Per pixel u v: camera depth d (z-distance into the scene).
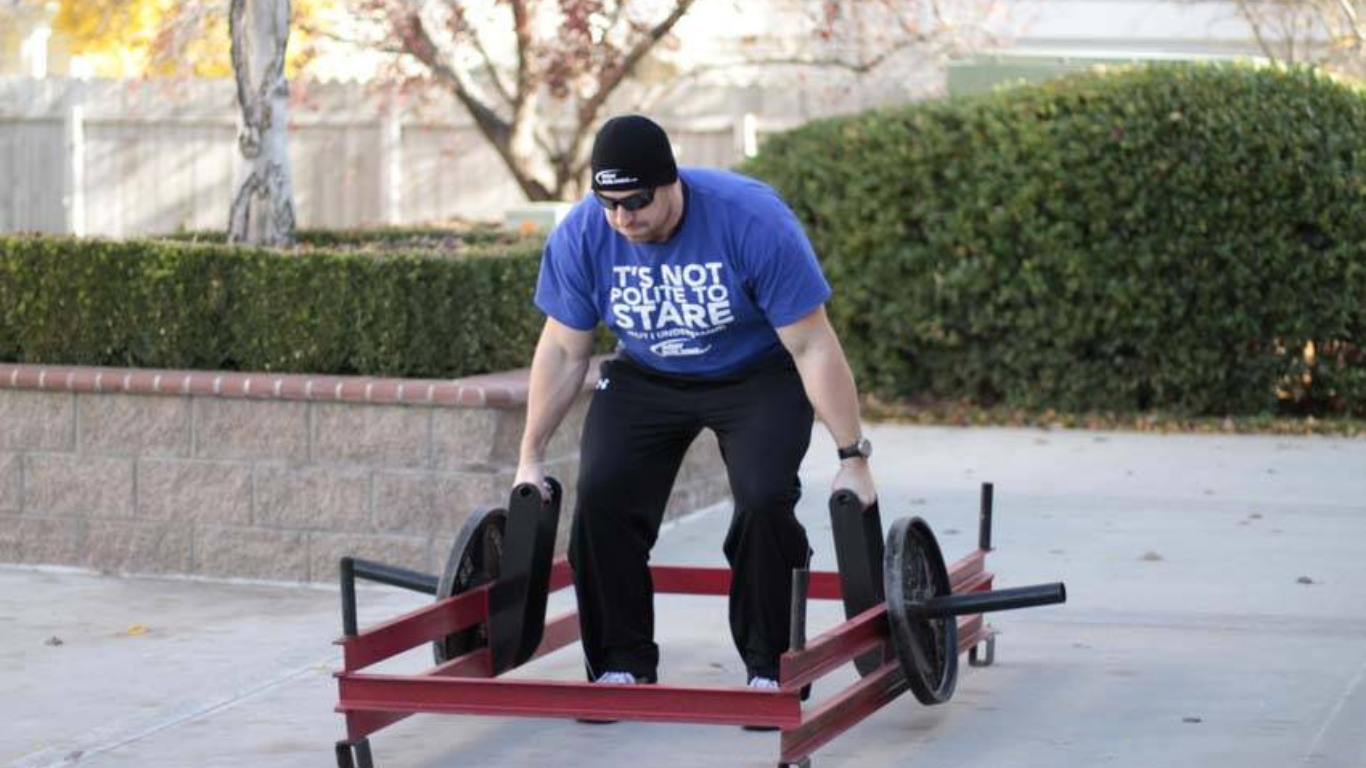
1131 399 13.62
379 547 8.44
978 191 13.46
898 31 17.55
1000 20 18.95
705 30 18.89
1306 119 13.05
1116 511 10.21
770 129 17.52
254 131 9.68
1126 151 13.17
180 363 8.90
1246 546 9.30
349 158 17.59
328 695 6.67
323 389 8.38
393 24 15.42
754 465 5.99
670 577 7.05
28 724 6.29
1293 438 12.93
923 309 13.74
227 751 6.00
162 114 17.55
